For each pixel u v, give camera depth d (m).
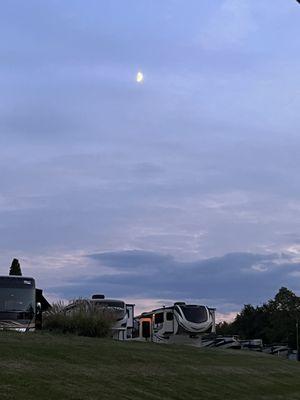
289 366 28.77
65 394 12.77
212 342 49.28
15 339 19.09
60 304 28.78
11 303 26.83
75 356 17.42
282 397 19.70
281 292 114.06
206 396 16.73
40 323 27.33
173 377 18.02
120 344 22.77
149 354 21.33
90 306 28.25
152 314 39.34
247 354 30.34
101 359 17.98
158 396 15.10
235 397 17.77
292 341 106.75
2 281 26.98
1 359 14.73
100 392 13.79
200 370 20.56
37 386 12.81
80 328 26.39
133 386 15.40
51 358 16.34
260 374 23.44
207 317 37.72
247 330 121.44
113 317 28.16
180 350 25.39
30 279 27.58
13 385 12.41
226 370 22.12
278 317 111.50
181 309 37.44
